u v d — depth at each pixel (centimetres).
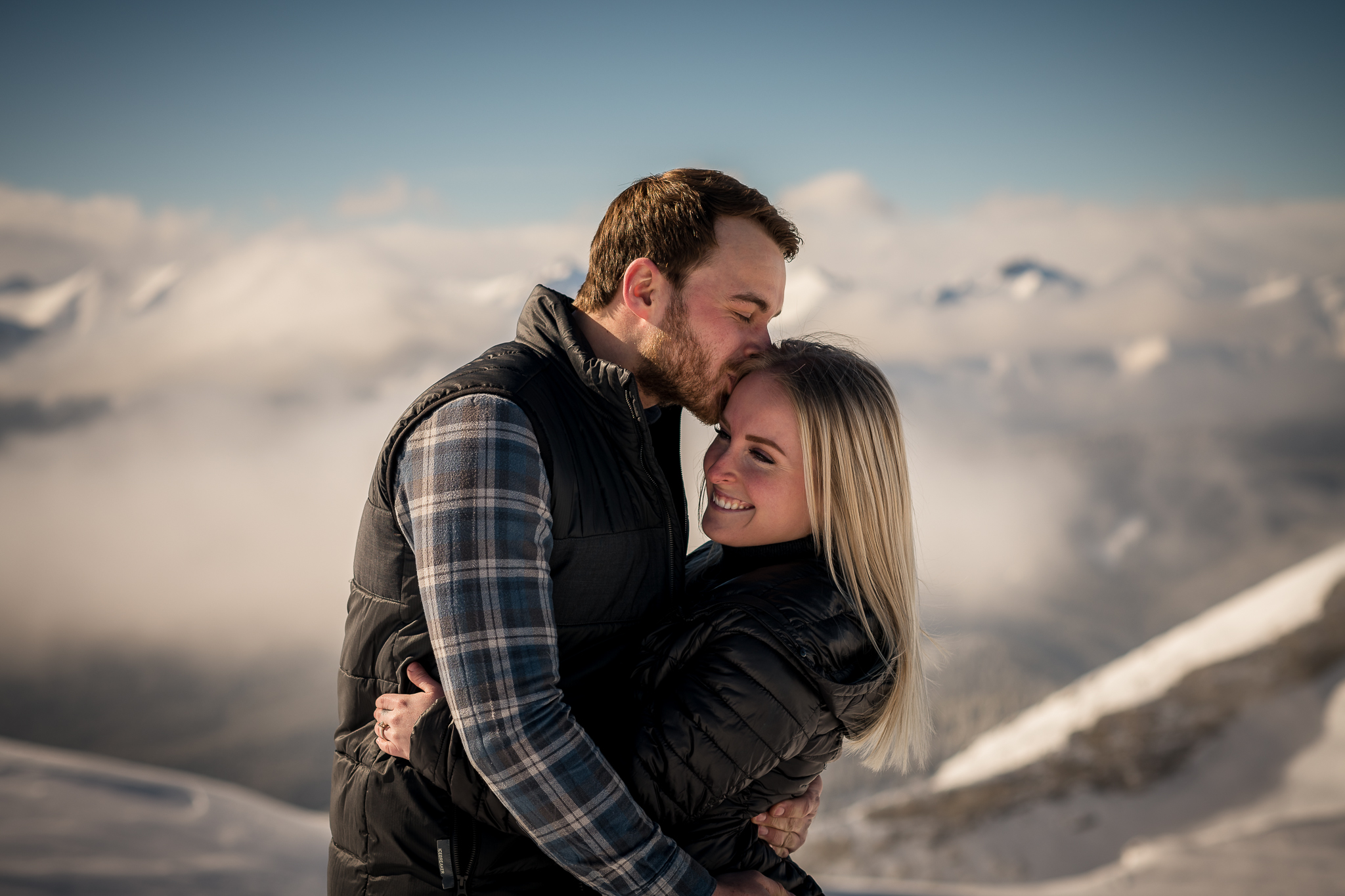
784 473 159
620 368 142
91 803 615
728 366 162
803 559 165
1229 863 841
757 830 152
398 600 142
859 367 163
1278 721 3111
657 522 152
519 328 159
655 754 136
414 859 140
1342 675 3275
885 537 159
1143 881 827
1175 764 2930
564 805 124
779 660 139
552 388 143
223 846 591
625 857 126
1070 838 2477
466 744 125
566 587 140
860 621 154
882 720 162
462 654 124
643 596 151
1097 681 4212
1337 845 876
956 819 2534
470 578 124
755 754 137
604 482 144
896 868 2259
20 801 595
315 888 548
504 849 140
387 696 141
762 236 160
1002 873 2247
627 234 158
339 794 151
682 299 156
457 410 131
